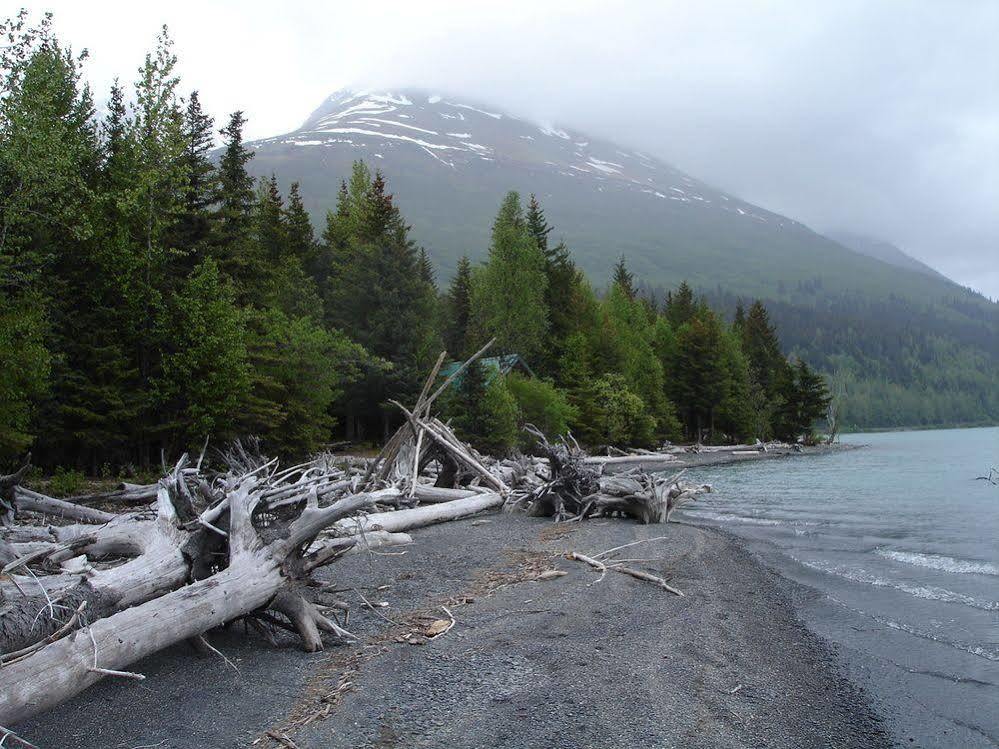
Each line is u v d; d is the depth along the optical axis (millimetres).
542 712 5461
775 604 9711
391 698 5633
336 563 10914
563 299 68750
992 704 6348
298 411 28188
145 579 6336
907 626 8719
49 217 19812
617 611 8461
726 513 20234
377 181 59625
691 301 100625
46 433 21516
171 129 25609
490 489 19453
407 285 44188
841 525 17453
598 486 17141
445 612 8047
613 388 57438
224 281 27609
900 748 5445
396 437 18578
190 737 4949
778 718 5828
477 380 38281
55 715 5219
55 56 21422
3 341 17453
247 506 7105
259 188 59594
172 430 24281
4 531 10953
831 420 87625
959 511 19719
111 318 23109
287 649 6754
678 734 5258
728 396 73062
